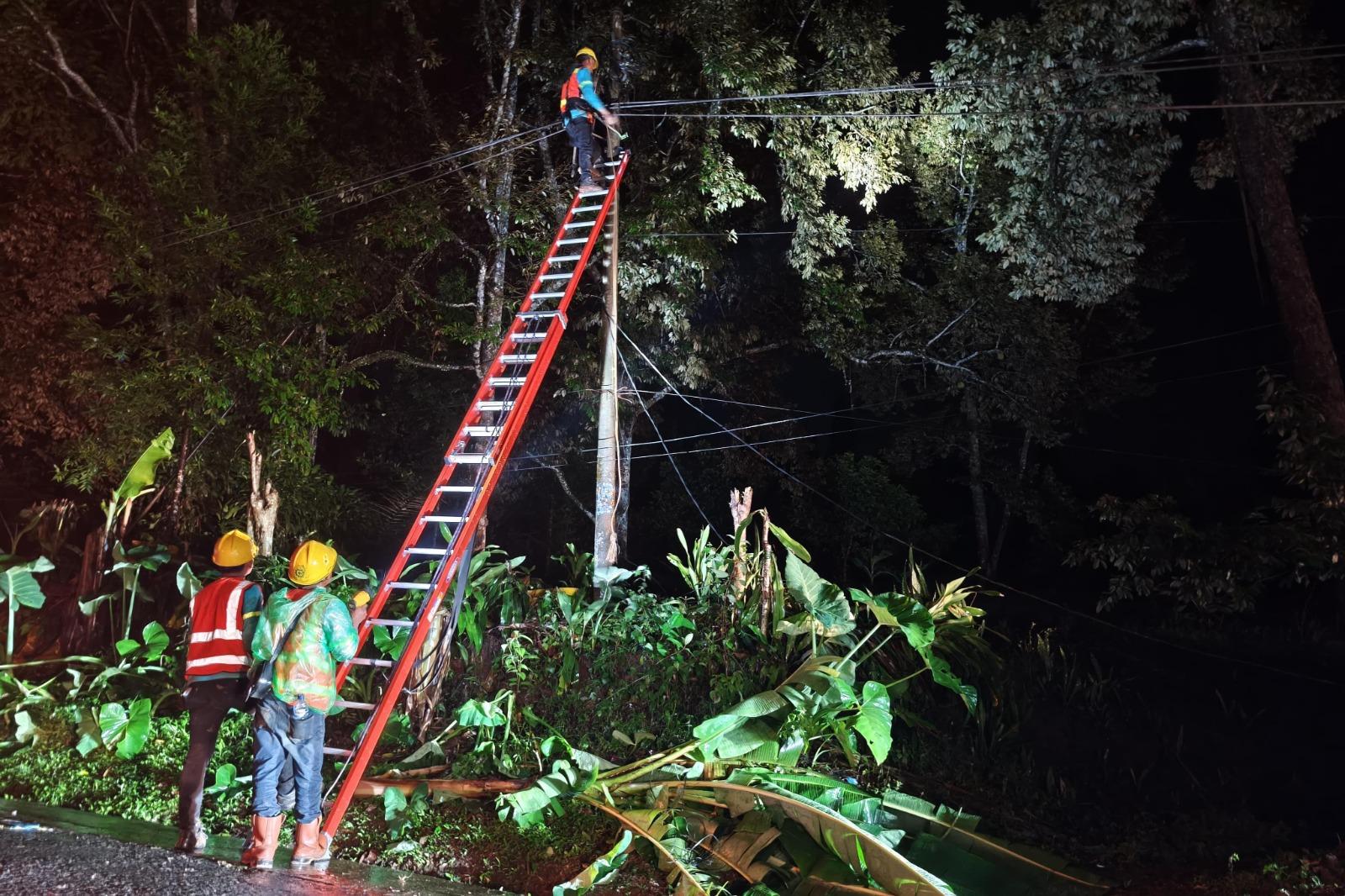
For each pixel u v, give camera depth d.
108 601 9.12
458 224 17.44
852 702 6.58
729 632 8.57
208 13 15.54
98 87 15.52
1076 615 15.70
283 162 13.00
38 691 7.27
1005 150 14.55
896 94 15.71
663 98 16.34
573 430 20.16
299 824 4.91
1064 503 21.72
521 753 6.90
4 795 5.98
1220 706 10.10
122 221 12.50
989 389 21.02
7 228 15.07
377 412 20.66
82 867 4.22
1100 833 7.11
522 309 8.34
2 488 18.23
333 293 12.61
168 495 13.47
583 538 22.34
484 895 4.94
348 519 14.91
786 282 20.69
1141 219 14.52
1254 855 6.57
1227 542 10.78
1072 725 9.35
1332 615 14.62
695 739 6.39
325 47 16.44
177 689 7.56
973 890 5.83
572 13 16.39
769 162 19.06
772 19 16.31
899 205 21.75
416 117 17.00
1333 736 9.14
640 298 17.56
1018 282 15.08
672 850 5.52
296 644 4.82
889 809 6.48
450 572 6.04
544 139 15.77
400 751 7.02
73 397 14.25
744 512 9.51
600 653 8.48
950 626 8.78
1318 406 11.33
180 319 13.34
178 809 5.21
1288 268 12.88
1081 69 13.17
